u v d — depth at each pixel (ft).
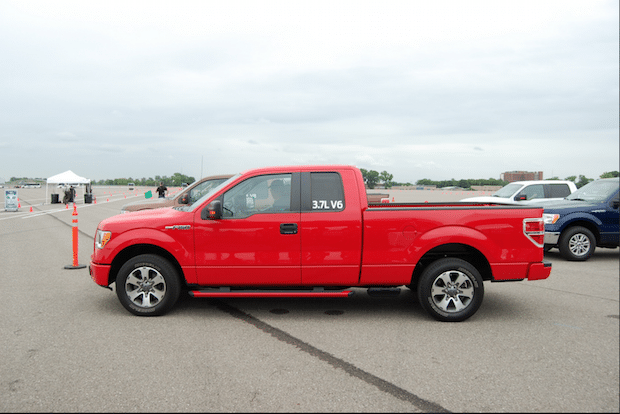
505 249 16.61
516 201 38.09
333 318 17.08
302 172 17.11
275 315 17.46
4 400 10.22
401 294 21.17
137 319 16.78
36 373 11.73
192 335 14.92
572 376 11.64
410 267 16.56
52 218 67.10
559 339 14.61
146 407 9.93
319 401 10.26
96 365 12.30
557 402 10.21
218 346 13.87
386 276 16.65
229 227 16.65
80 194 193.98
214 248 16.70
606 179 33.68
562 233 31.27
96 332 15.17
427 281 16.47
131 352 13.30
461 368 12.19
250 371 11.93
